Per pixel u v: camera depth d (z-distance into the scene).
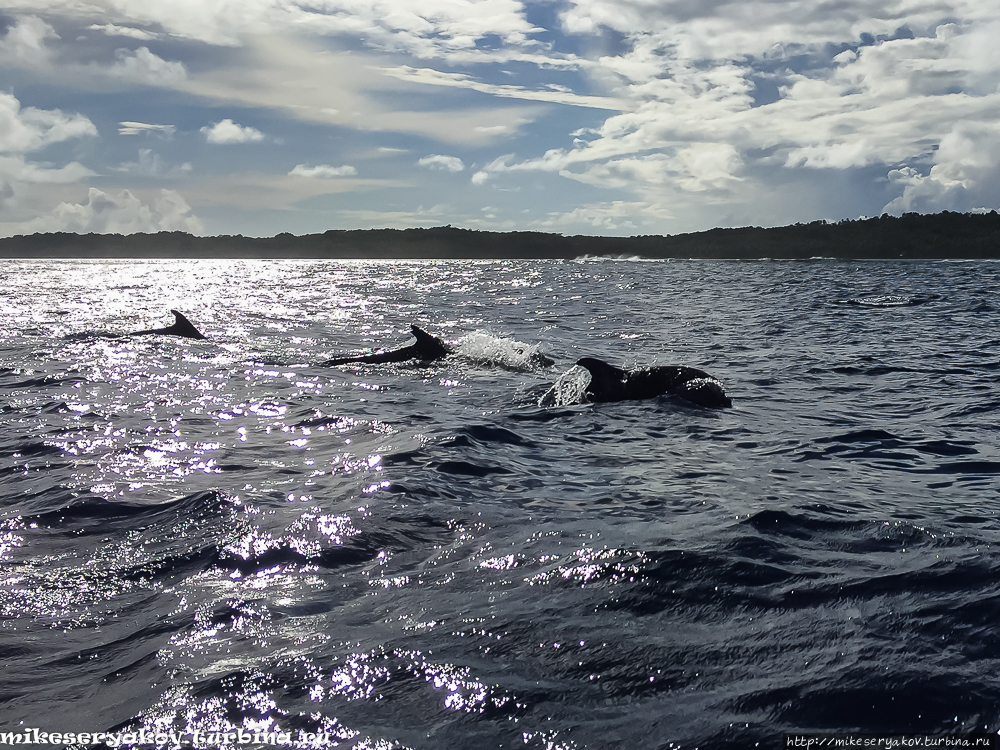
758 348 16.86
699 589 4.03
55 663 3.41
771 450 7.84
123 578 4.42
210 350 16.38
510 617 3.72
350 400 10.67
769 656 3.25
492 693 3.00
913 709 2.80
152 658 3.41
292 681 3.13
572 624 3.63
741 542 4.79
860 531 5.06
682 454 7.67
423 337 14.80
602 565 4.41
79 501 5.89
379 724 2.81
